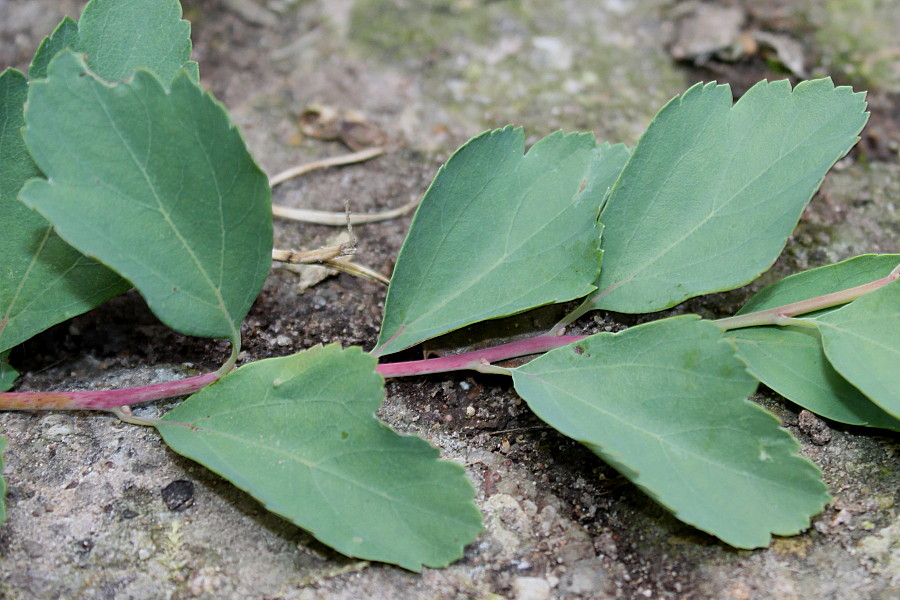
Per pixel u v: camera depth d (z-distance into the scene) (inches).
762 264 8.3
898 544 8.1
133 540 8.1
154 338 9.0
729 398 8.0
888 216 9.5
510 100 10.2
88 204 7.9
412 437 7.9
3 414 8.5
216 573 8.0
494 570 8.1
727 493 7.9
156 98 7.9
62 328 8.9
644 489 7.9
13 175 8.3
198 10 10.6
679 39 10.5
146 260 8.0
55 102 7.9
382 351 8.4
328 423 8.0
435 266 8.4
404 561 7.9
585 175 8.4
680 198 8.4
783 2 10.6
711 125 8.4
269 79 10.3
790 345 8.5
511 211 8.4
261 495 7.9
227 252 8.1
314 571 8.1
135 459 8.4
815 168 8.3
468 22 10.6
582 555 8.2
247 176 8.0
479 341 8.8
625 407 8.1
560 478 8.4
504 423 8.7
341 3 10.7
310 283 9.2
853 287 8.5
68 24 8.3
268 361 8.1
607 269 8.5
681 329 8.1
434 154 9.9
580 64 10.4
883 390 8.1
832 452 8.4
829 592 7.9
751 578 8.0
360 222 9.5
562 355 8.2
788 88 8.4
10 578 8.0
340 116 10.0
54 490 8.3
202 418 8.2
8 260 8.3
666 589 8.1
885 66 10.3
